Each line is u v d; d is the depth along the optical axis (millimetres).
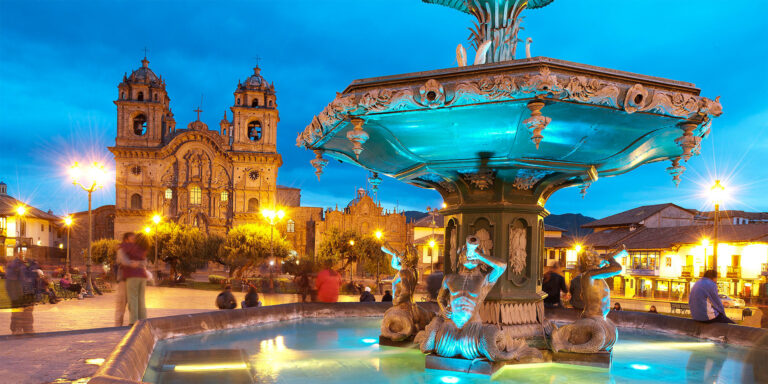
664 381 3871
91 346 4051
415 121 3959
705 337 5750
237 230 56875
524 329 4730
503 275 4809
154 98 77688
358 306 7703
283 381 3646
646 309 35344
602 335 4355
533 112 3480
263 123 77750
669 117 3787
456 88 3541
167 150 75188
